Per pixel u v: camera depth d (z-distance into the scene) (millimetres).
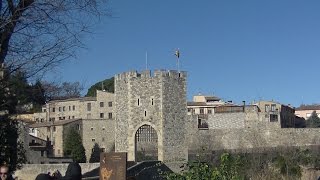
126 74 64562
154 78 63250
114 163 16109
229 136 97438
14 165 14789
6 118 14297
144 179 40625
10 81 13055
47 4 12609
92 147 101500
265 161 43000
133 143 63656
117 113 65875
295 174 39562
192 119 96062
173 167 45656
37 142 88312
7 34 12492
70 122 100000
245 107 99438
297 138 96500
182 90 64750
